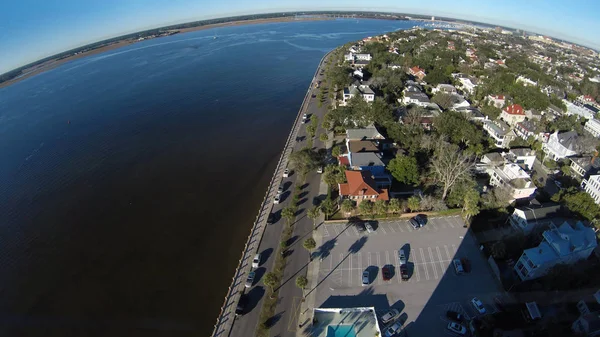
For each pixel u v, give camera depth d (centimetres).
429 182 11975
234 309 7662
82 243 10319
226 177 13425
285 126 17938
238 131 17425
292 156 12388
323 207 10538
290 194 11631
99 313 8225
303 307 7662
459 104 18550
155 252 9931
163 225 10950
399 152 13288
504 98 19712
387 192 10638
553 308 7475
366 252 9081
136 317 8112
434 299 7762
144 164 14425
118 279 9106
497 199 10456
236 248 10056
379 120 15650
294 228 10012
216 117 19225
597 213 9700
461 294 7875
